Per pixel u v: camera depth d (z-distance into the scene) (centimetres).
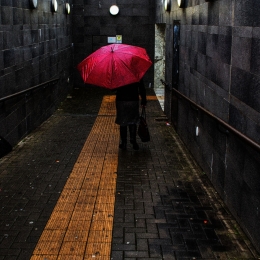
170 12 966
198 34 635
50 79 1045
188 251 376
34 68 869
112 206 476
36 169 607
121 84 621
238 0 425
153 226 425
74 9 1507
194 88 669
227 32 468
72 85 1512
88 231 413
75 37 1528
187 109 727
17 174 584
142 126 707
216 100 521
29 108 831
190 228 421
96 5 1506
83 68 649
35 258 363
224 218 446
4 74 664
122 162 648
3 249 378
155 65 1511
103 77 625
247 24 395
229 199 463
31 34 840
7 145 389
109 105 1198
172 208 473
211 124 550
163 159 667
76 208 470
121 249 379
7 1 673
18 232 411
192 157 680
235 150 437
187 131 728
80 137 809
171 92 927
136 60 632
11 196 504
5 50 667
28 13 814
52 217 445
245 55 402
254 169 374
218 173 513
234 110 441
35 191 521
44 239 397
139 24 1514
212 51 542
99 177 576
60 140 783
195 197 507
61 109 1139
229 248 381
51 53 1061
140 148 731
